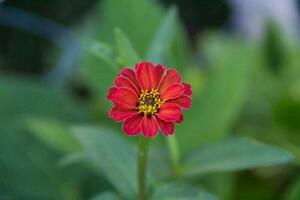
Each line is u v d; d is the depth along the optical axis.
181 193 0.47
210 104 0.65
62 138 0.59
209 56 0.86
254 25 0.97
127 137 0.64
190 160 0.51
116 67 0.47
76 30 0.90
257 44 0.84
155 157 0.53
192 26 0.99
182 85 0.39
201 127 0.64
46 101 0.73
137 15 0.66
